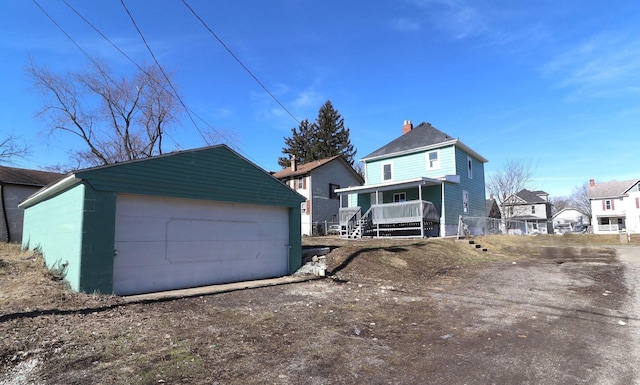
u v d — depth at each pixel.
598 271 13.38
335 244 17.09
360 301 8.30
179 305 7.63
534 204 61.94
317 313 7.17
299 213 13.11
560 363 4.70
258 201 11.70
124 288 8.69
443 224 22.47
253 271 11.55
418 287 10.24
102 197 8.39
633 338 5.76
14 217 19.89
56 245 9.88
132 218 8.98
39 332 5.42
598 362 4.73
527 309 7.68
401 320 6.77
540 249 21.41
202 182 10.29
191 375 4.20
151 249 9.26
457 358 4.87
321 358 4.81
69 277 8.49
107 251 8.34
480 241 21.17
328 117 55.25
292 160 35.50
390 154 26.69
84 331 5.59
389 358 4.84
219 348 5.10
